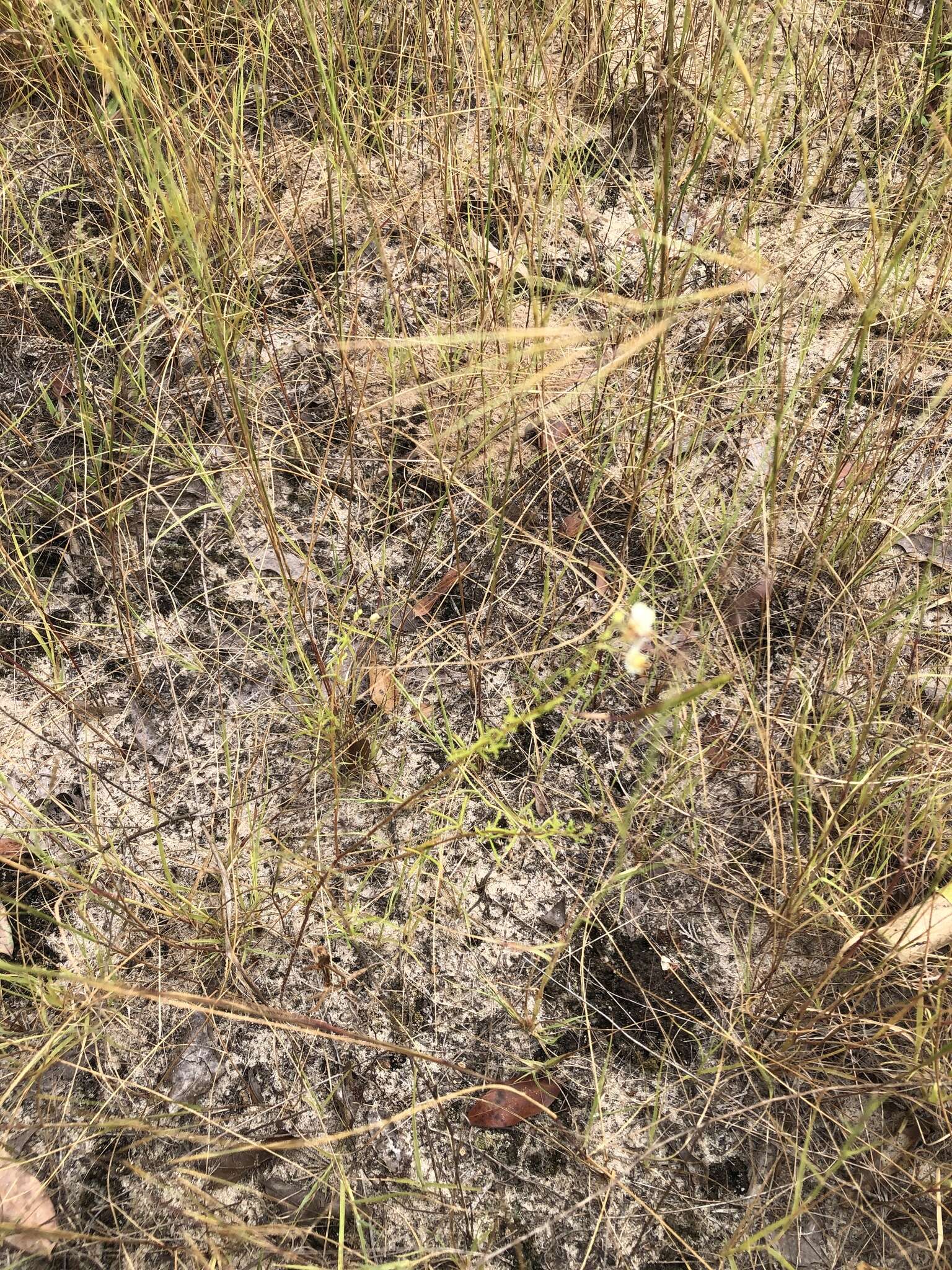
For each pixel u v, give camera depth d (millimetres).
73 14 1342
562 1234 1135
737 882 1345
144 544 1625
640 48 1995
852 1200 1141
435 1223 1140
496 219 1899
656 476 1661
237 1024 1255
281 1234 1122
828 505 1520
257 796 1411
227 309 1761
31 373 1816
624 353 1074
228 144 1911
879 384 1756
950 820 1311
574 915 1335
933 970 1227
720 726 1457
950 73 1893
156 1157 1175
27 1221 1128
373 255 1928
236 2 2031
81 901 1324
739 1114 1197
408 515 1659
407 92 1962
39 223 1933
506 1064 1233
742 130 1714
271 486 1695
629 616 942
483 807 1408
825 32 1896
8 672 1521
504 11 1887
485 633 1552
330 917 1318
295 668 1521
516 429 1523
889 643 1517
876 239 1529
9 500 1682
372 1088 1223
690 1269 1112
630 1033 1251
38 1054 1174
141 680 1516
